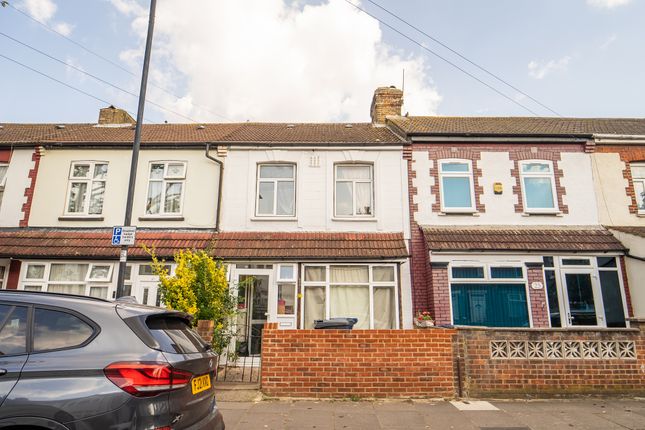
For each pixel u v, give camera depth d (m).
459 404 6.89
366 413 6.40
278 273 11.20
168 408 3.27
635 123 15.52
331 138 13.19
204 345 4.29
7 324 3.50
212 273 8.85
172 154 12.76
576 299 11.23
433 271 10.96
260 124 16.56
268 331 7.39
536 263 11.06
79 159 12.79
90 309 3.58
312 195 12.34
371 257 10.99
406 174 12.42
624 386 7.36
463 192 12.50
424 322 9.13
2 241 11.60
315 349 7.32
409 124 14.51
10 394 3.11
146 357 3.32
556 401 7.11
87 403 3.10
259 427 5.77
